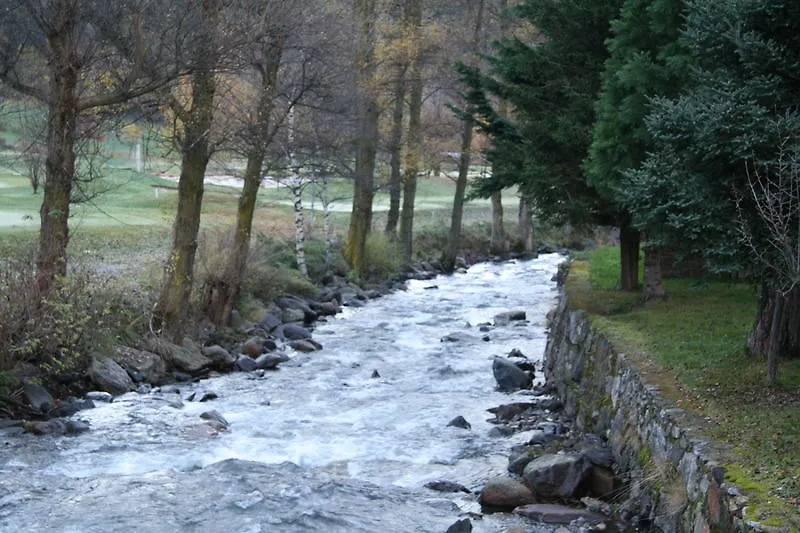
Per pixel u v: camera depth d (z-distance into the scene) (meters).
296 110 24.34
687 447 8.71
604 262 28.14
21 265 15.47
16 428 13.23
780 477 7.53
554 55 19.95
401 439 13.36
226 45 16.72
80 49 16.22
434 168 36.97
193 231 19.14
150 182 49.75
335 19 22.44
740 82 10.66
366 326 24.69
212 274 21.59
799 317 12.08
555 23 19.70
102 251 27.42
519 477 11.50
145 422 13.98
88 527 9.36
